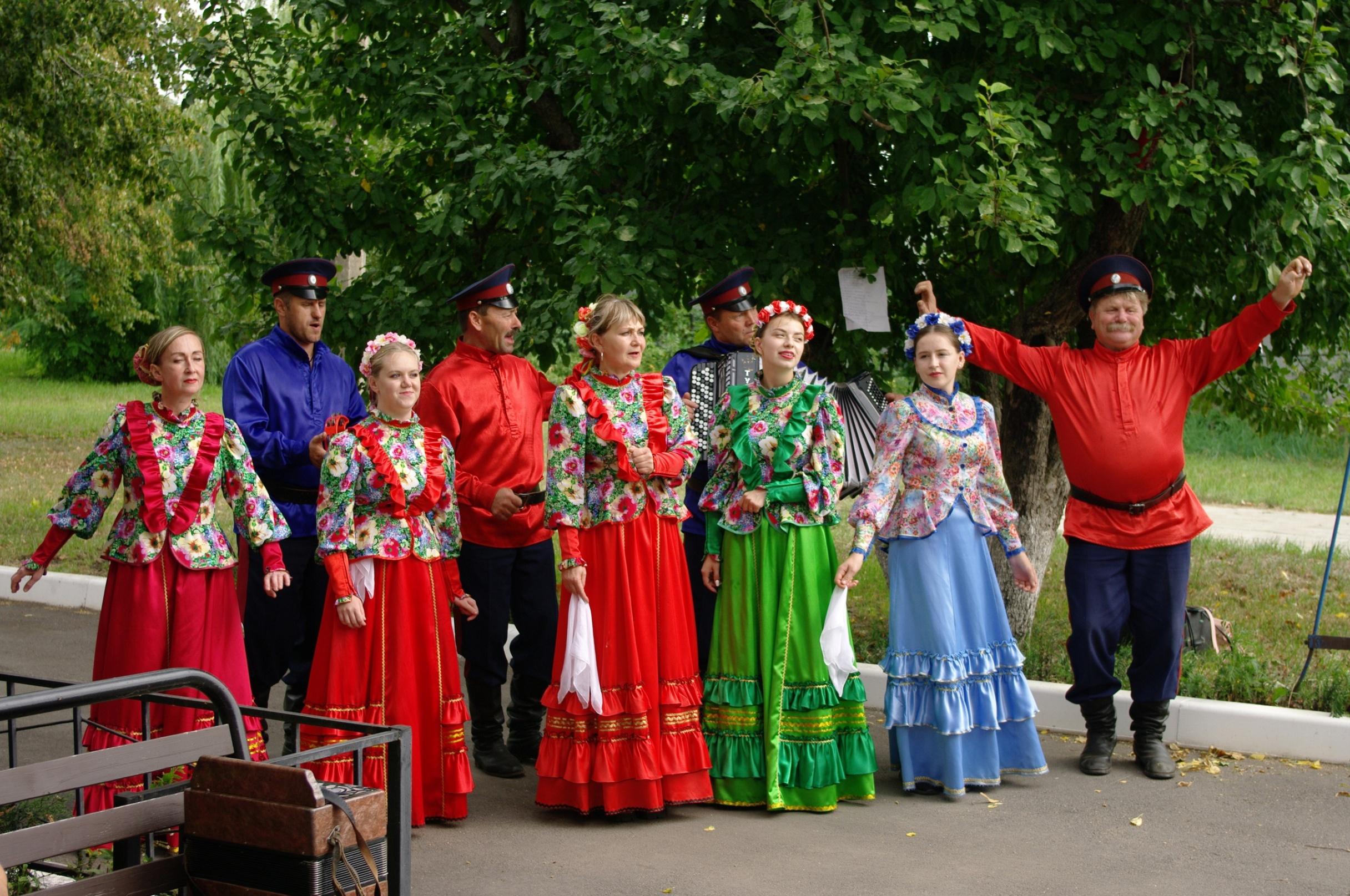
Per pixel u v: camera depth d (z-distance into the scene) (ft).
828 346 24.02
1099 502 17.65
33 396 83.71
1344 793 16.78
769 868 14.23
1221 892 13.50
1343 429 30.01
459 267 23.31
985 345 18.13
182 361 15.15
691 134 21.08
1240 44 20.34
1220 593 28.96
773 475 16.66
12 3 51.62
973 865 14.28
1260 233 21.95
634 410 16.30
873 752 16.70
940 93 19.56
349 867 9.80
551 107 24.68
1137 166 20.33
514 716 18.61
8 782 9.56
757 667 16.56
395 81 24.75
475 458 17.51
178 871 10.27
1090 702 17.81
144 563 15.05
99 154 54.95
